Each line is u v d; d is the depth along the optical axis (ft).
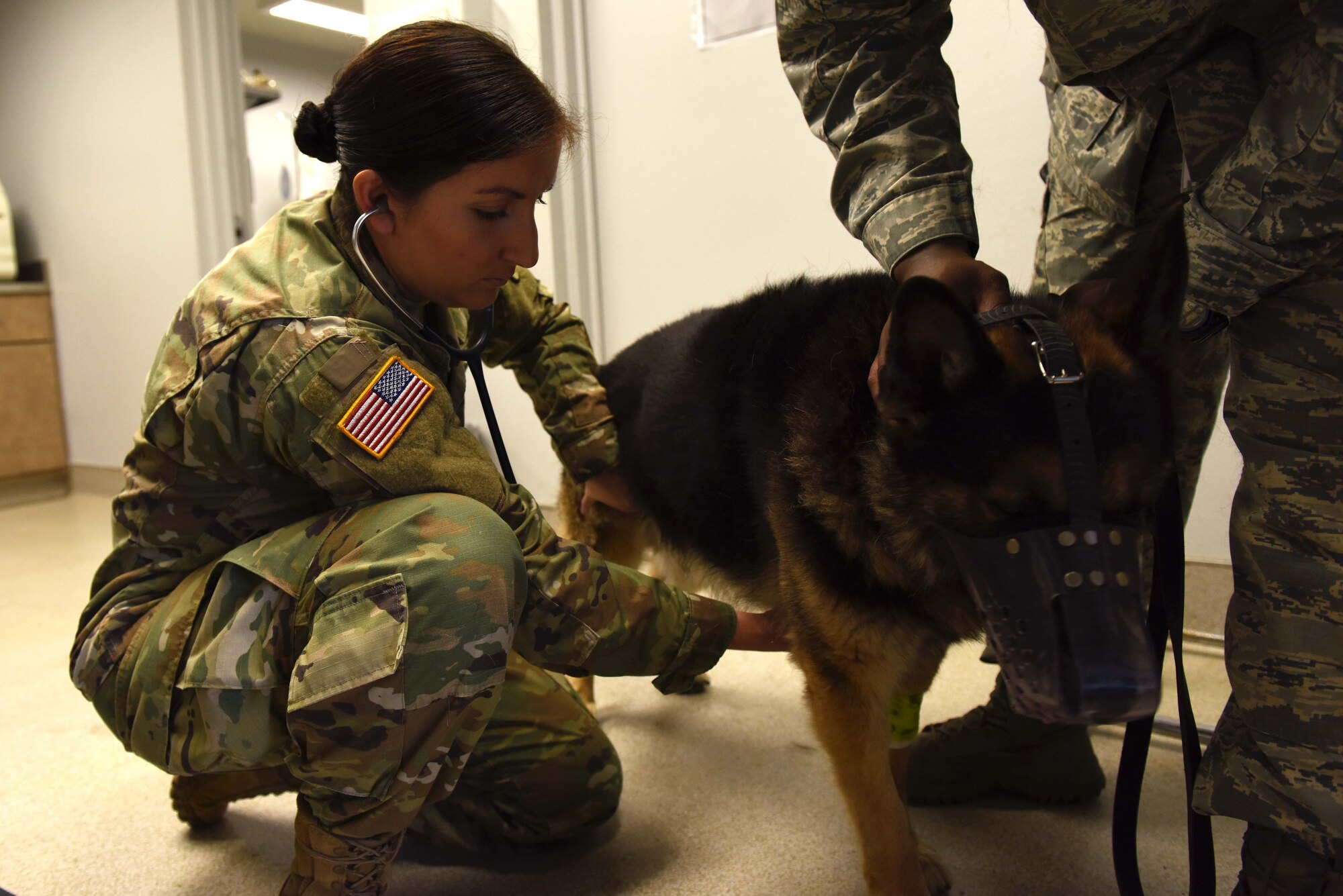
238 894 4.76
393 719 3.61
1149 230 4.50
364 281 4.00
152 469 4.16
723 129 9.33
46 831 5.43
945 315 3.22
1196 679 6.98
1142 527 3.31
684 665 4.58
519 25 10.23
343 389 3.73
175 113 13.89
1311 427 3.55
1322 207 3.29
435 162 3.63
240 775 4.91
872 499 3.86
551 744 4.86
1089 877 4.70
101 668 4.19
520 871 4.94
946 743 5.53
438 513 3.76
